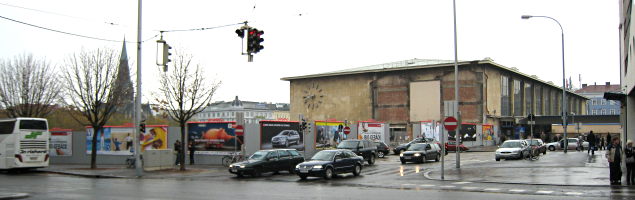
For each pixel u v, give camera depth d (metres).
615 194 16.22
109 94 34.12
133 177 26.91
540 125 78.25
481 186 19.50
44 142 31.89
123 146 38.84
